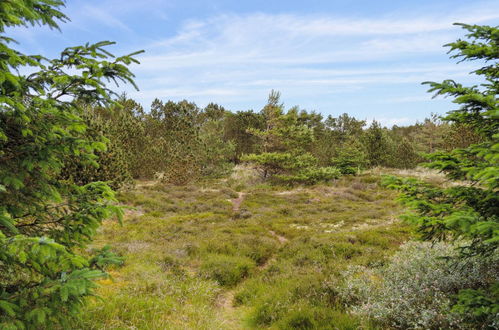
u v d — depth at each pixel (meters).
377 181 25.42
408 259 6.32
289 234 12.80
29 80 3.28
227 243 10.67
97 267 3.42
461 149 4.12
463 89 3.65
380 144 34.38
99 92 3.36
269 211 17.95
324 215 16.25
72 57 3.47
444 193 4.26
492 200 3.92
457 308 3.75
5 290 2.97
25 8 2.65
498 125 3.95
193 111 52.41
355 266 7.03
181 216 16.27
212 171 33.34
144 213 16.50
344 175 29.70
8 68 2.84
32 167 3.22
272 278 7.67
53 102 3.27
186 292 6.76
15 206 3.42
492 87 4.17
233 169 35.75
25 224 3.61
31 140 3.42
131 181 19.70
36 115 3.30
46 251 2.38
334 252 8.88
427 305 4.65
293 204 20.42
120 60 3.42
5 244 2.42
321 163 35.41
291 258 9.17
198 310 5.92
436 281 4.93
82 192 4.02
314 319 5.18
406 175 25.22
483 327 3.70
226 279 7.97
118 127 27.28
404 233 10.42
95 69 3.26
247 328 5.61
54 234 3.57
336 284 6.35
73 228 3.64
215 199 21.72
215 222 15.27
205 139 35.91
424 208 4.02
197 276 7.89
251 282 7.73
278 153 30.33
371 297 5.32
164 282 6.88
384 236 10.14
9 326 2.42
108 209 3.70
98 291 5.78
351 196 21.50
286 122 31.44
